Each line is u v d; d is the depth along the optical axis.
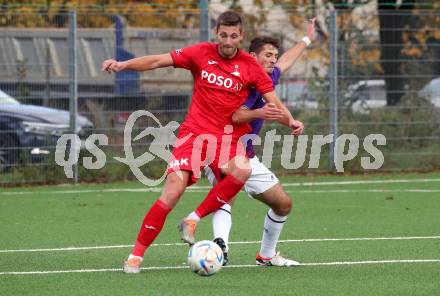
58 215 36.25
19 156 46.62
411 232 31.16
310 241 29.25
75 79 46.66
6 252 27.19
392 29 50.34
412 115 50.81
